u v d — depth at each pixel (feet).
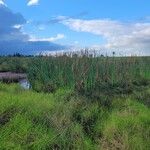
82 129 32.73
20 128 27.48
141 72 72.64
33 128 28.19
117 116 35.76
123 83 60.08
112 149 29.91
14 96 35.35
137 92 52.54
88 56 56.59
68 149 28.35
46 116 31.14
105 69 60.23
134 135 31.50
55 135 28.50
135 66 69.82
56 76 55.72
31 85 58.29
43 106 33.73
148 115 37.35
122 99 44.86
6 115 29.25
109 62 61.57
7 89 48.73
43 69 57.67
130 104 42.50
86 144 29.48
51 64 57.62
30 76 59.72
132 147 29.96
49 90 53.67
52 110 33.50
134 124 33.50
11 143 25.54
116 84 59.57
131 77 65.41
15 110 30.35
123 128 32.45
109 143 30.86
